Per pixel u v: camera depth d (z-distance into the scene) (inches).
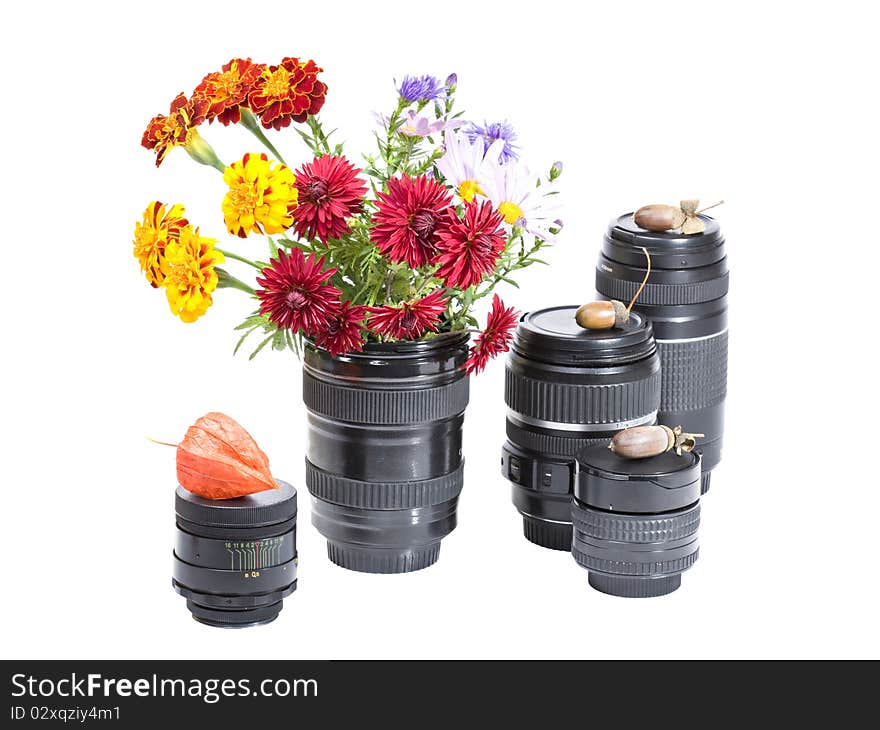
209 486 48.8
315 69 50.4
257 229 48.1
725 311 54.9
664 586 50.5
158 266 48.6
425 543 51.7
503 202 49.6
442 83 50.8
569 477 52.0
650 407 52.1
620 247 54.2
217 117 49.8
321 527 52.0
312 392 51.1
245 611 48.9
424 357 50.3
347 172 48.6
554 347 51.5
